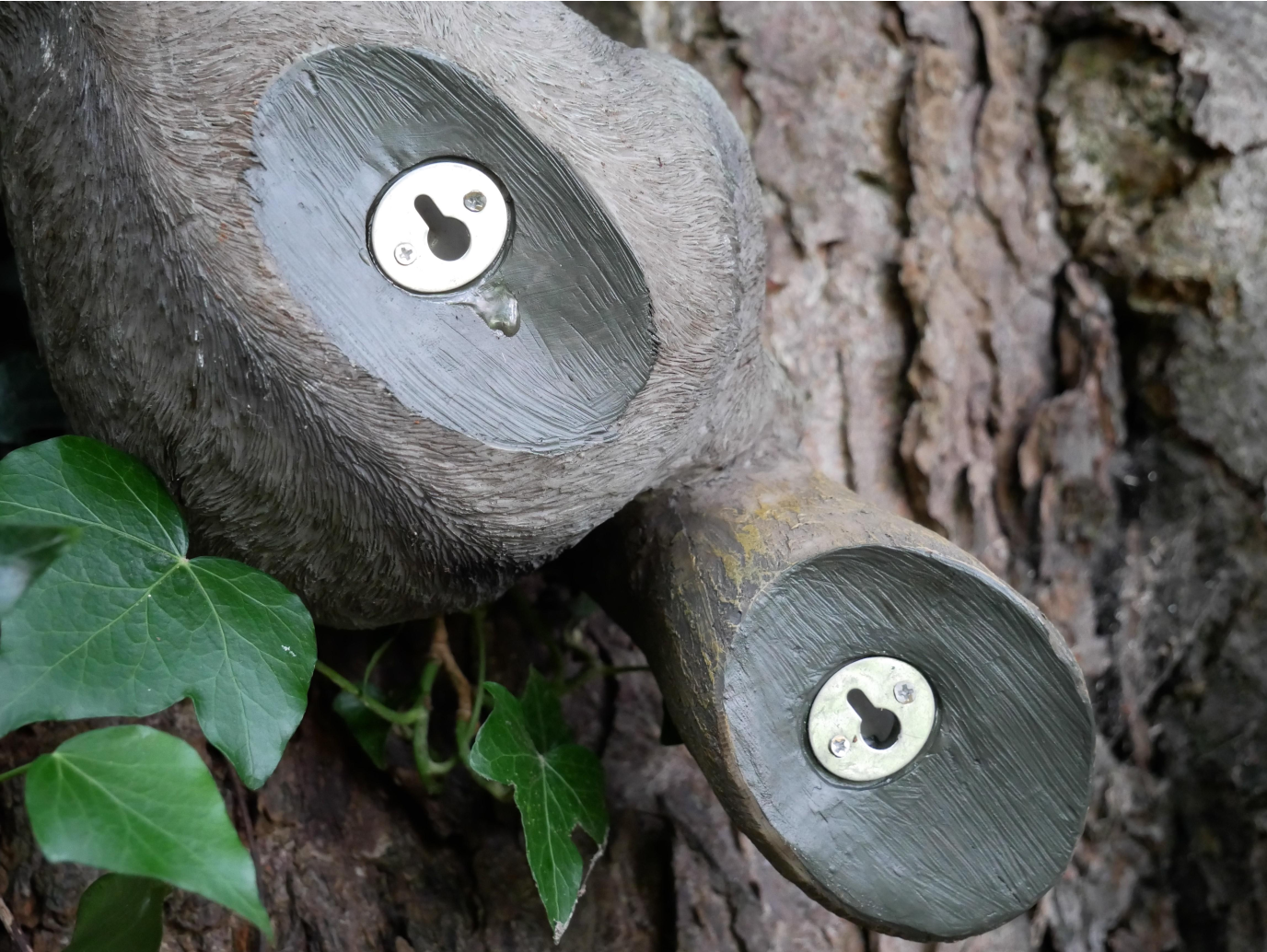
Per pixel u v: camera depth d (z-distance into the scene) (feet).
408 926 1.40
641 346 1.17
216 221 1.09
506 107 1.13
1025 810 1.24
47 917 1.30
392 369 1.11
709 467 1.31
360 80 1.11
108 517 1.16
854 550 1.22
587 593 1.43
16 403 1.37
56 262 1.14
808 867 1.23
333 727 1.44
